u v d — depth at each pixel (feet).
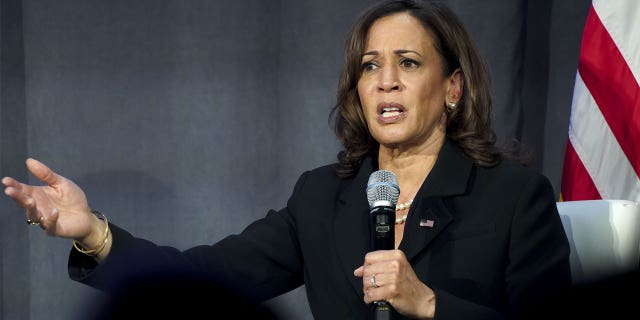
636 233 25.80
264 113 39.75
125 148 39.55
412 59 22.77
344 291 22.47
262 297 24.91
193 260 24.26
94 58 39.24
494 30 37.99
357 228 23.06
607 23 34.14
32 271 39.81
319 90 39.14
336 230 23.31
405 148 23.81
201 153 39.75
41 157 39.42
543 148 40.68
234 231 40.04
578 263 25.70
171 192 39.83
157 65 39.45
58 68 39.22
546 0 40.57
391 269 16.88
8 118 39.14
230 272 24.64
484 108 24.26
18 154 39.34
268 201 39.99
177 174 39.78
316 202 24.73
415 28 23.03
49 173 21.39
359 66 23.93
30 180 39.42
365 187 23.99
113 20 39.24
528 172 22.93
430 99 23.03
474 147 23.54
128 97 39.45
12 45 39.14
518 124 38.06
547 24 40.57
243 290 24.59
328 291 22.95
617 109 33.71
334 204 24.39
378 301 16.98
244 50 39.55
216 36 39.47
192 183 39.83
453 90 24.13
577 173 34.58
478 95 24.08
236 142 39.78
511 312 20.89
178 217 39.86
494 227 21.79
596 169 34.12
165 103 39.55
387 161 24.25
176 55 39.45
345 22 38.81
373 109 22.98
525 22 38.42
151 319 10.85
